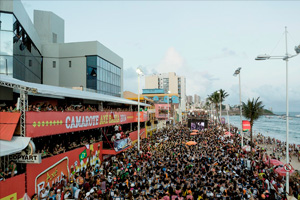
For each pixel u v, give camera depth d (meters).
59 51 36.12
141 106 46.50
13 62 21.17
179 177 18.03
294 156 44.22
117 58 45.31
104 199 13.88
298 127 160.88
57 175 16.45
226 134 49.03
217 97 92.88
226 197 13.72
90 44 35.38
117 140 25.58
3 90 14.80
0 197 11.27
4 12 20.70
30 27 27.45
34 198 13.15
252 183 18.00
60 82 35.91
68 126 17.34
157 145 33.66
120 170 19.75
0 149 10.75
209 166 21.59
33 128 13.40
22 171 13.15
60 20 41.47
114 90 43.59
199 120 62.78
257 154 33.25
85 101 25.75
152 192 14.61
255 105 39.06
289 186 19.66
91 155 22.42
